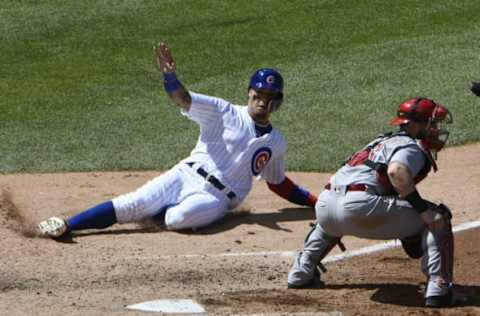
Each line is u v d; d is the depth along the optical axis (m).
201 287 26.38
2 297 24.88
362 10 61.53
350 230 24.64
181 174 33.22
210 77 52.56
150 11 61.88
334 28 59.00
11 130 46.19
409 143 23.83
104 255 29.81
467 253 29.25
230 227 33.28
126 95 50.78
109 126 46.53
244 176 33.41
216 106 33.00
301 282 25.98
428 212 23.80
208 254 30.09
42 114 48.34
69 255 29.73
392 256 29.52
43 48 56.88
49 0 63.69
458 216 33.22
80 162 41.59
